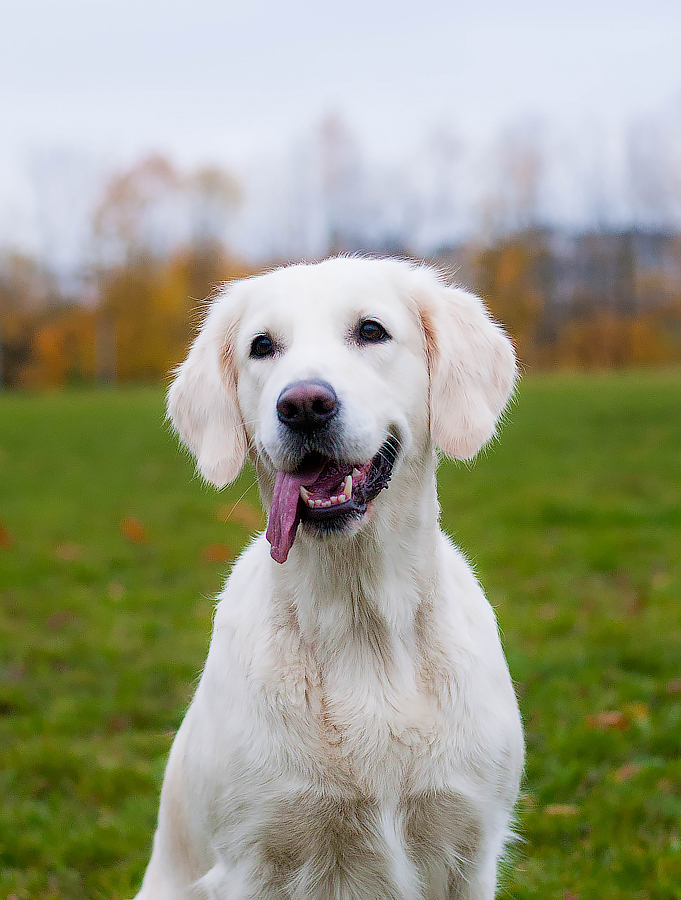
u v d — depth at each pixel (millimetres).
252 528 9500
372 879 2869
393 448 2945
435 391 3053
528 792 4160
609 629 5934
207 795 2889
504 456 12984
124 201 48344
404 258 3844
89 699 5398
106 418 21266
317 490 2832
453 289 3213
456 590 3035
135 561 8297
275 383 2838
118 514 10273
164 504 10773
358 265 3090
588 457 12633
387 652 2840
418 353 3055
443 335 3064
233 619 3021
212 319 3289
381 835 2779
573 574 7195
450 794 2793
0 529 9242
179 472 13156
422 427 3051
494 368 3133
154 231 49281
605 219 46906
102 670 5840
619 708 4852
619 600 6582
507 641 5805
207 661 3096
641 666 5430
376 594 2818
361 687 2811
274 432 2773
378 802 2760
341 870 2893
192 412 3268
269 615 2922
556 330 44031
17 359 49219
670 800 4031
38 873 3871
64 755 4750
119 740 4980
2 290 50000
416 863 2891
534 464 12227
